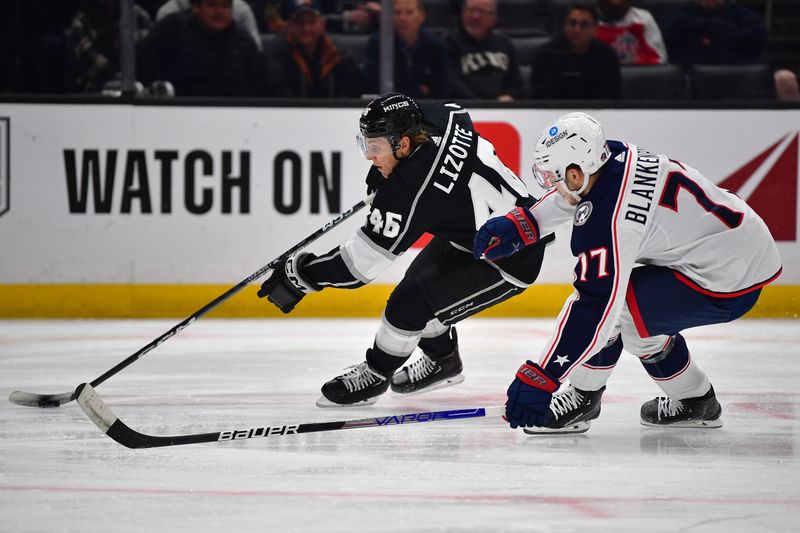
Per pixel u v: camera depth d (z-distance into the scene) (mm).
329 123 17109
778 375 12641
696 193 8633
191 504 7340
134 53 17047
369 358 10836
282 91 18031
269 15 18859
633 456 8766
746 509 7273
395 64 18156
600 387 9516
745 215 8812
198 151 16953
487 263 10352
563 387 11398
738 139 17719
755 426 9969
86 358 13617
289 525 6871
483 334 15750
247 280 10383
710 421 9859
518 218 9188
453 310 10531
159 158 16906
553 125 8375
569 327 8391
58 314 16969
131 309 17094
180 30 17766
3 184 16656
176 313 17156
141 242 16984
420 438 9406
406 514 7113
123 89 17000
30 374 12594
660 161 8625
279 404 11016
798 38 19844
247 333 15703
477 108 17359
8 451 8891
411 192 9898
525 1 19844
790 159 17797
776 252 9047
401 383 11430
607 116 17531
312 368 13023
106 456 8719
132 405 10914
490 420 10172
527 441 9312
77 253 16906
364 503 7371
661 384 9664
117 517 7051
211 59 17859
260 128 17016
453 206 10047
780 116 17734
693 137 17672
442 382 11547
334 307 17438
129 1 16922
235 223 17094
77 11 18781
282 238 17203
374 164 10203
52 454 8781
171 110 16859
